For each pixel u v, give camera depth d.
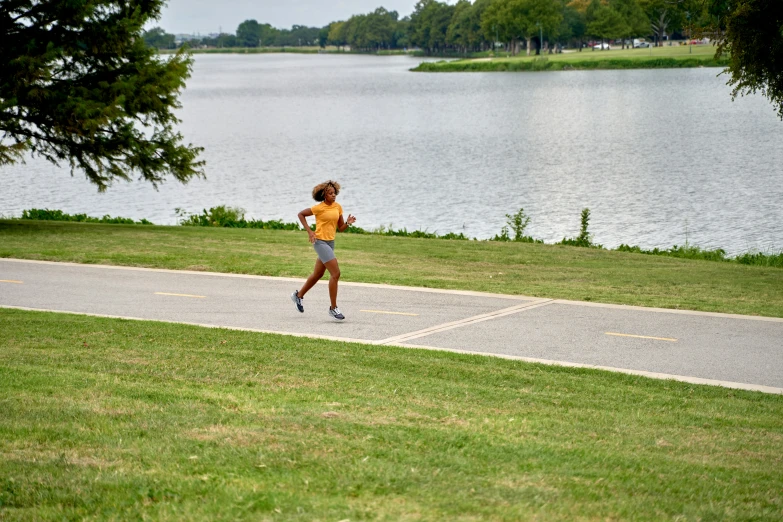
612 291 24.55
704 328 19.39
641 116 128.88
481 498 8.92
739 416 13.06
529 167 77.25
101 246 32.03
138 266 27.61
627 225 48.97
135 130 41.31
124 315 20.39
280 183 71.88
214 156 94.00
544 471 9.97
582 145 94.12
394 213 55.00
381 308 21.41
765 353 17.19
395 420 12.02
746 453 11.22
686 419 12.78
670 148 88.31
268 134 122.31
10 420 11.38
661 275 28.66
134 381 13.91
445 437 11.19
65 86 37.72
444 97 190.38
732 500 9.30
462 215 53.72
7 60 35.72
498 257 32.44
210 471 9.62
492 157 86.00
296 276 25.94
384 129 124.56
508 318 20.31
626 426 12.27
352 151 96.12
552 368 15.70
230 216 44.38
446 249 34.38
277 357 15.98
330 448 10.52
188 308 21.27
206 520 8.24
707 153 83.12
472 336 18.50
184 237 35.66
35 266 27.47
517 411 12.89
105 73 39.09
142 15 39.19
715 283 27.03
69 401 12.38
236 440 10.77
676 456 10.97
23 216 45.66
